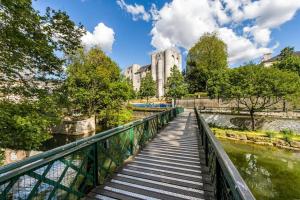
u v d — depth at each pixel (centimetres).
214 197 285
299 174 935
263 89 1731
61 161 234
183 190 308
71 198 257
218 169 229
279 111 1995
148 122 677
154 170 393
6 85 605
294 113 1905
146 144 618
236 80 1962
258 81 1769
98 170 326
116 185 326
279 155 1248
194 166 415
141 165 423
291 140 1411
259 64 2017
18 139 562
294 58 2644
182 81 3400
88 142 297
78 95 1548
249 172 977
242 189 112
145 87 4053
